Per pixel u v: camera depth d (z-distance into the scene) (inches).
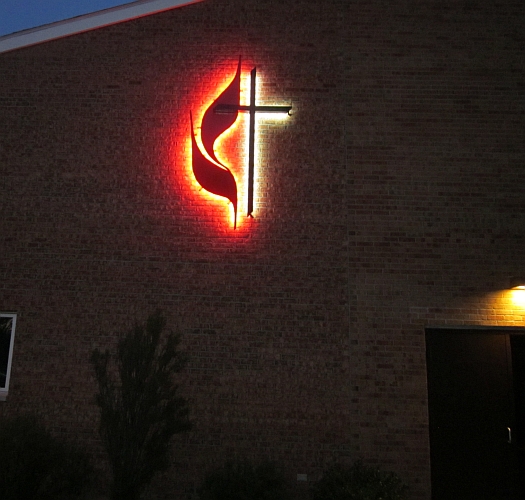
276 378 361.1
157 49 408.2
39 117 399.2
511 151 391.9
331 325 367.9
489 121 396.5
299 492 347.3
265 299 370.9
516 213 382.9
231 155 390.3
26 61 408.5
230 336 366.6
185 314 369.7
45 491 320.8
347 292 371.9
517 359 367.2
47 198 386.9
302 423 355.9
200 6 415.5
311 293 371.6
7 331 375.6
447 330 372.8
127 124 396.8
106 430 314.7
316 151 391.2
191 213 383.2
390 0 416.5
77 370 364.2
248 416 356.8
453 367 367.2
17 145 395.5
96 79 404.5
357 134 394.0
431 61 406.0
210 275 374.6
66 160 392.5
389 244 378.3
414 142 393.1
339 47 408.2
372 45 408.8
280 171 388.2
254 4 415.5
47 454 322.3
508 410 360.8
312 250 377.4
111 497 316.5
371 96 400.2
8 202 386.9
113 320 370.0
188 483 349.4
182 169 389.7
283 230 379.9
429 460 351.9
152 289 373.4
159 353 362.3
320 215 382.3
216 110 391.5
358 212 382.6
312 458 351.3
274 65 404.8
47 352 366.6
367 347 365.1
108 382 338.6
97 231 382.0
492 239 379.2
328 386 360.2
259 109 392.8
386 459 351.9
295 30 410.9
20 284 375.2
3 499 303.9
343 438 354.0
